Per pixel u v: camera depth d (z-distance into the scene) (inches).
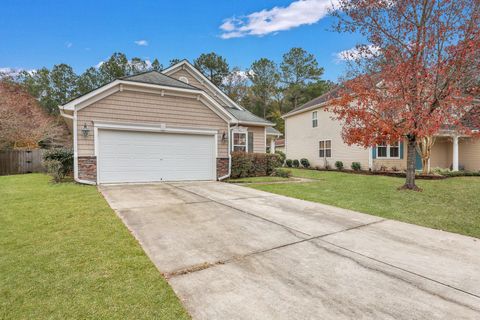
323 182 450.3
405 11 341.7
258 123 605.9
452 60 317.4
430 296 108.7
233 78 1565.0
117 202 262.4
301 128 837.2
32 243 153.3
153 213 226.7
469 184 419.8
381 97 348.2
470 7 312.3
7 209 226.4
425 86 326.0
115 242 157.0
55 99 1357.0
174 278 120.2
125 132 390.0
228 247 157.4
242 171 504.1
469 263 141.0
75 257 135.6
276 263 137.0
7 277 114.9
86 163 363.9
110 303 98.6
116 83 374.3
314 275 124.6
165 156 420.5
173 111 422.3
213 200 285.4
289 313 95.5
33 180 413.4
